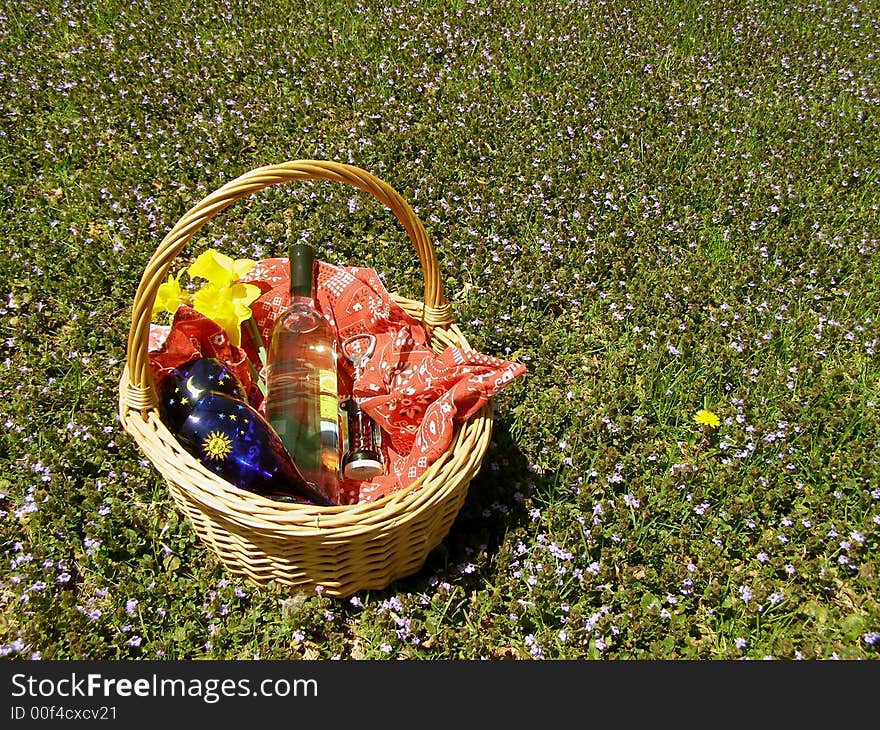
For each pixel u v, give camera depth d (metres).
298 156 2.26
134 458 1.67
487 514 1.61
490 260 2.02
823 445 1.72
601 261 2.02
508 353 1.89
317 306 1.70
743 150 2.35
